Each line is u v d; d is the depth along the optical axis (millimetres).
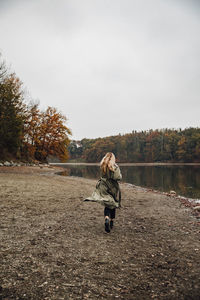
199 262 3055
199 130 131250
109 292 2309
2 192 8398
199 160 109688
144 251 3465
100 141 144000
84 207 6871
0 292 2221
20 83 30656
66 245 3621
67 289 2338
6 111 26234
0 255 3105
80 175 28234
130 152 136625
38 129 39406
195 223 5348
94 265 2936
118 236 4199
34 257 3100
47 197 8164
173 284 2477
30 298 2148
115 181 4426
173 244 3799
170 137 124500
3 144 29203
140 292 2318
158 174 31828
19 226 4527
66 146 44000
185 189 15203
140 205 7879
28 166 31859
